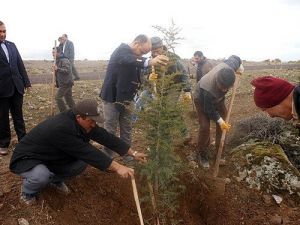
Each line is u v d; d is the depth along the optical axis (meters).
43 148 4.17
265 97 2.92
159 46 5.05
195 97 5.73
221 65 5.56
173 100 4.39
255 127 6.77
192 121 7.57
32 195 4.34
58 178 4.52
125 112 5.26
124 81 4.97
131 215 4.91
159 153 4.47
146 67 4.66
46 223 4.23
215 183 5.44
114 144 4.51
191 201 5.36
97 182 5.03
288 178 5.62
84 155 4.09
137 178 5.17
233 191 5.51
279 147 6.18
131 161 5.42
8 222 4.12
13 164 4.27
